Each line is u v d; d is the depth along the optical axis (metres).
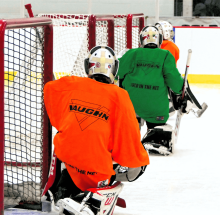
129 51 11.14
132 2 34.41
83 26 12.06
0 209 5.74
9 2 33.69
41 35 6.89
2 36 5.33
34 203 6.86
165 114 11.23
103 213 5.90
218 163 10.45
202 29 27.39
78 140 5.73
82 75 12.50
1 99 5.50
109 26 12.44
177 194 8.04
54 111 6.10
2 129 5.59
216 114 18.28
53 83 6.14
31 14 11.28
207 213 7.09
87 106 5.80
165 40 16.59
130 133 5.84
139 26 16.72
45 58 6.92
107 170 5.87
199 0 32.47
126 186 8.44
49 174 6.42
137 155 6.02
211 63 27.81
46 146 7.05
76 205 5.61
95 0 34.41
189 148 12.09
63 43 12.55
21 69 13.32
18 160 9.48
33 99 16.31
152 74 10.92
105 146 5.81
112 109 5.82
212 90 25.53
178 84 11.08
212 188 8.46
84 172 5.84
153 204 7.45
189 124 16.06
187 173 9.48
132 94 11.15
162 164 10.22
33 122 13.53
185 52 27.67
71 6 34.50
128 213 6.95
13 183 7.26
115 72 6.32
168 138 11.05
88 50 10.98
